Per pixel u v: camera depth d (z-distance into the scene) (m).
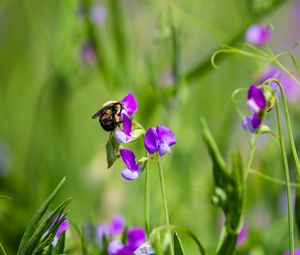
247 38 1.17
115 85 1.25
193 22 1.29
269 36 1.17
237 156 0.91
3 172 1.24
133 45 1.29
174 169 1.23
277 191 1.17
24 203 1.23
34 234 0.88
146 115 1.21
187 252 1.16
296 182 0.99
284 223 1.13
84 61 1.28
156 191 1.19
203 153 1.33
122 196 1.25
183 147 1.24
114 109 0.89
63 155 1.30
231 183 0.91
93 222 0.99
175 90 1.18
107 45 1.27
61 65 1.29
